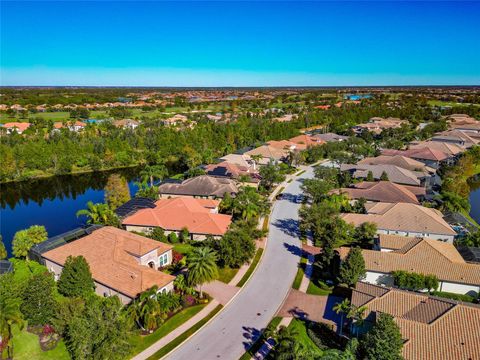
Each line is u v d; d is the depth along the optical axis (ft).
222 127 532.32
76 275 155.12
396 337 113.60
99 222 229.66
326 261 185.47
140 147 472.03
